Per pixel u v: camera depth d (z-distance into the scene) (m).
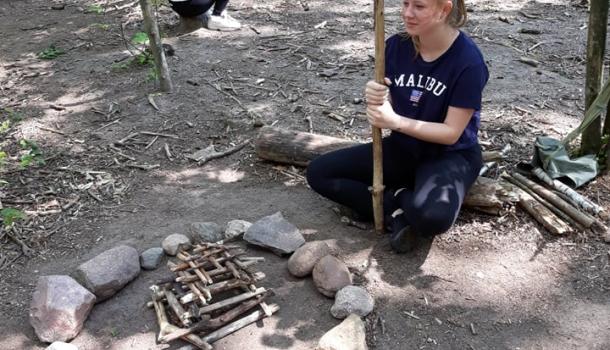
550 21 6.28
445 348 2.39
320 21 6.48
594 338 2.41
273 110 4.48
